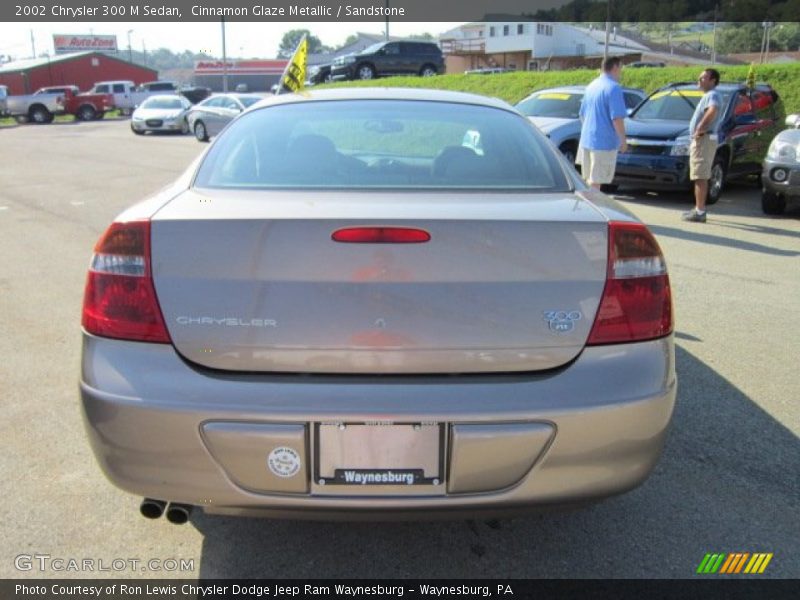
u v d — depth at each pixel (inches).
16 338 176.9
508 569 96.0
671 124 398.9
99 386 81.4
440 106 123.6
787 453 124.3
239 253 79.9
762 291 219.8
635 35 2439.7
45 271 240.5
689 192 430.0
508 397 79.5
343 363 80.0
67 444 125.5
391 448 79.5
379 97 125.7
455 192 95.7
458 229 79.4
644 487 114.3
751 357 166.7
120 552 98.1
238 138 111.9
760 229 319.3
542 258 81.0
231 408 78.5
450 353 80.3
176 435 79.6
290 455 79.0
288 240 79.3
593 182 311.7
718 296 214.4
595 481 82.7
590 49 2240.4
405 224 79.0
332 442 79.3
